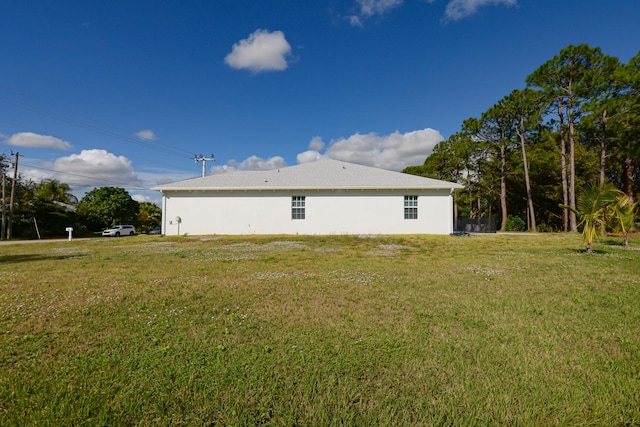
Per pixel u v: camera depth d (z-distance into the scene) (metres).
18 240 26.55
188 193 18.33
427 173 34.47
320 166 21.84
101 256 11.02
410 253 11.19
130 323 4.06
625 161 22.69
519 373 2.79
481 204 36.34
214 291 5.66
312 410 2.33
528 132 26.66
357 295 5.37
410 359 3.05
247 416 2.27
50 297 5.29
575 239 15.97
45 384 2.65
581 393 2.49
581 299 5.07
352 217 18.05
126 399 2.46
